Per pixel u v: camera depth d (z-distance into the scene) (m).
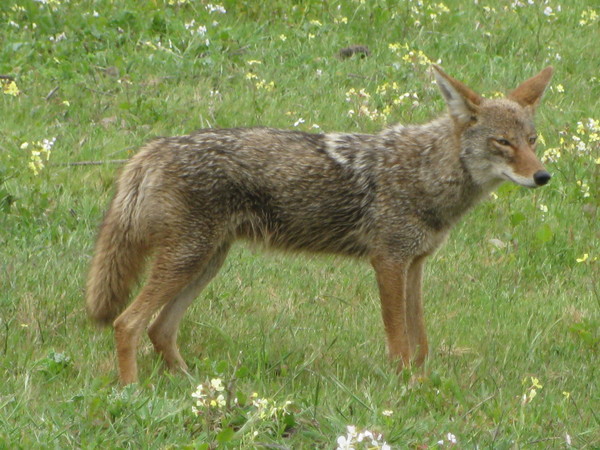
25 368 9.20
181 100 16.41
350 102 17.14
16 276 11.09
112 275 9.79
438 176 10.03
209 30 18.77
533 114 10.35
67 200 13.13
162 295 9.58
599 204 14.60
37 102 15.89
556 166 15.56
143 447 7.58
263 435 7.84
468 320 11.62
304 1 20.80
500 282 12.74
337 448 7.55
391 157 10.10
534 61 19.95
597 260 13.41
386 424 8.27
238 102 16.44
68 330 10.30
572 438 8.52
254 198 9.91
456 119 10.09
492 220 14.24
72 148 14.69
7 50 17.14
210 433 7.89
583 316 11.78
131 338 9.41
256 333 10.76
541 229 13.37
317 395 8.55
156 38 18.42
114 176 13.92
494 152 9.95
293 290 11.96
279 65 18.38
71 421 7.94
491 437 8.37
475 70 18.97
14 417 8.00
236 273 12.16
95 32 18.27
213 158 9.68
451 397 9.25
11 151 14.05
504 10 22.52
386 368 10.00
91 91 16.45
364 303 11.98
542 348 10.92
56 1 18.62
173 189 9.56
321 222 10.16
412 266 10.41
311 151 10.07
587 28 22.31
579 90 18.97
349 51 19.16
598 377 10.13
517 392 9.64
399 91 17.73
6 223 12.33
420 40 20.11
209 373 9.29
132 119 15.60
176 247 9.60
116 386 9.23
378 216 10.07
